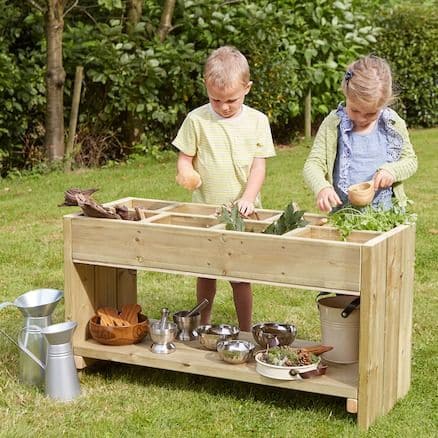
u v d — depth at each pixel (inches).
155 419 139.6
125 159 431.2
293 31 474.0
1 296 208.5
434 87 586.2
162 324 155.6
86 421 139.1
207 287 174.1
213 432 135.2
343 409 143.9
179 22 440.8
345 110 157.3
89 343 159.9
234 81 159.8
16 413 141.8
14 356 168.4
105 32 412.2
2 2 398.6
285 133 506.6
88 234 154.2
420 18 574.6
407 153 155.5
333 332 146.8
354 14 500.1
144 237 149.0
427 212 300.2
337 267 133.3
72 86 416.2
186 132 169.2
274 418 140.3
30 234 272.7
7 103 384.2
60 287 217.0
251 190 164.9
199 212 167.0
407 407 144.8
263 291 210.1
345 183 155.8
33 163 404.2
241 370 144.9
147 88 420.2
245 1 448.5
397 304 143.0
